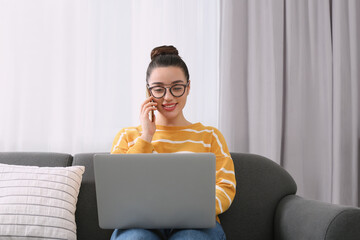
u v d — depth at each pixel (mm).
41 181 1440
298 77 2391
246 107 2352
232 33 2316
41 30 2201
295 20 2404
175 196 1073
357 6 2441
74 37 2219
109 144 2254
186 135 1531
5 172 1462
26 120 2176
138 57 2279
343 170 2387
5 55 2170
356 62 2398
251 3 2338
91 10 2248
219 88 2334
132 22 2285
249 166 1594
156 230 1197
